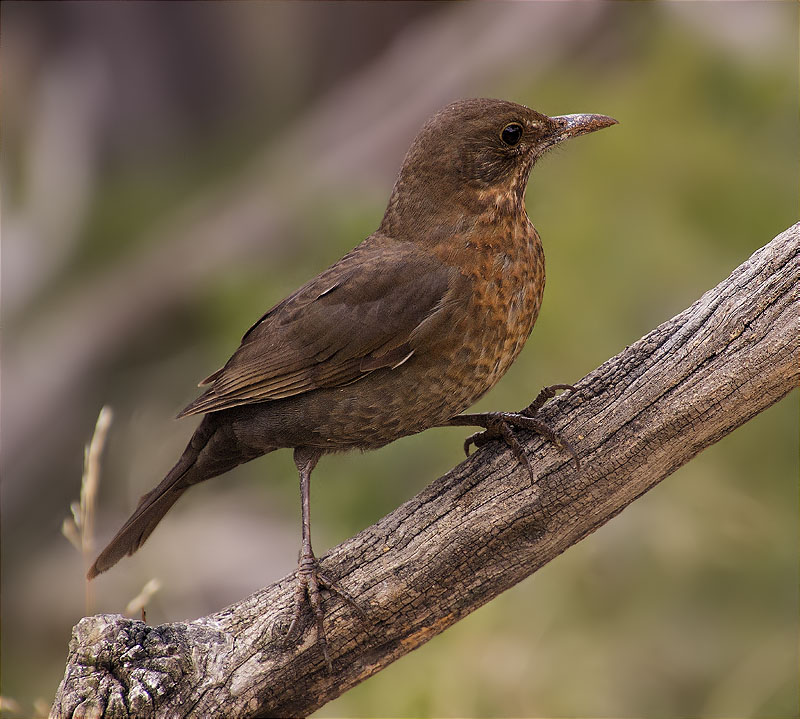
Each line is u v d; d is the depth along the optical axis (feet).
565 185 44.60
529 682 32.04
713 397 22.45
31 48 58.85
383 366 25.62
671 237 41.19
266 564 44.09
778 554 34.88
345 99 58.54
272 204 55.36
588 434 23.13
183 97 63.93
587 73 51.57
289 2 63.16
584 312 39.58
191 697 23.03
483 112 26.37
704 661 33.27
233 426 27.14
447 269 25.66
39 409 53.52
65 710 22.13
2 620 46.11
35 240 57.47
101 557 27.61
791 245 21.98
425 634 24.29
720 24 46.37
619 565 35.17
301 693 24.08
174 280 55.31
